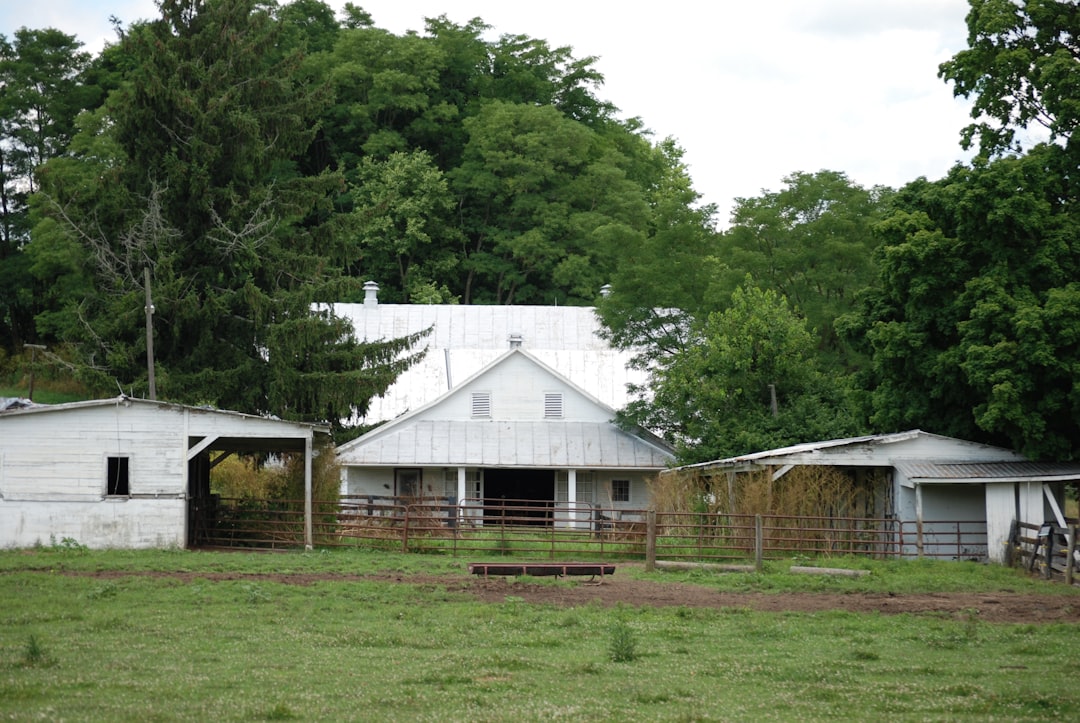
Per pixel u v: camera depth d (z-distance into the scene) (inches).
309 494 1409.9
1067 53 1411.2
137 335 1937.7
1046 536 1185.4
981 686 650.8
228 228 1958.7
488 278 3533.5
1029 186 1380.4
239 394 1968.5
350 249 2145.7
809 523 1391.5
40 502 1354.6
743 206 2511.1
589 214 3380.9
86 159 2935.5
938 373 1424.7
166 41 2048.5
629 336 2134.6
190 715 550.6
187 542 1393.9
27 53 3294.8
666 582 1129.4
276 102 2129.7
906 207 1547.7
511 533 1603.1
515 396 2042.3
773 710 592.7
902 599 1026.7
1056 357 1314.0
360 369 1999.3
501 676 674.2
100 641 772.6
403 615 909.2
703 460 1743.4
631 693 628.7
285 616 895.1
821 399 1845.5
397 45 3762.3
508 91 4067.4
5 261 3238.2
